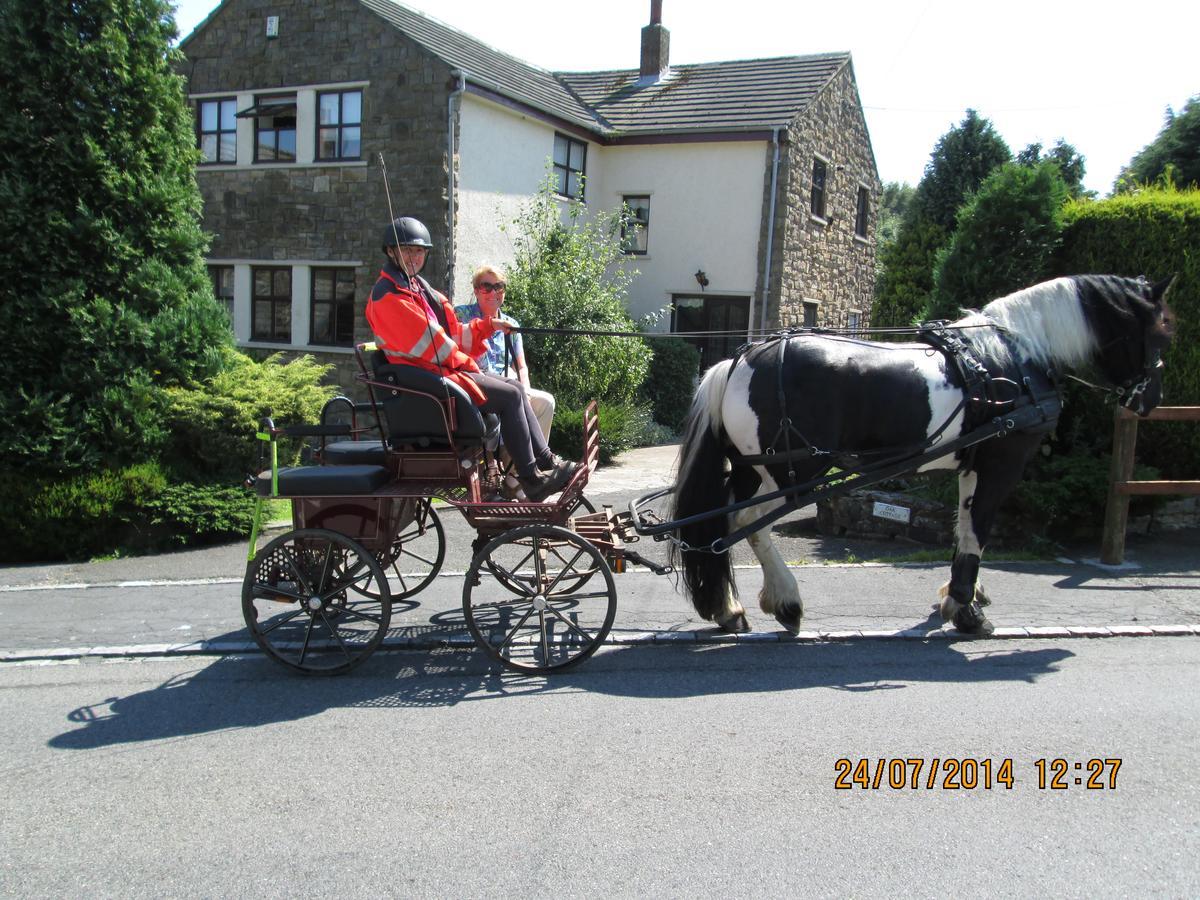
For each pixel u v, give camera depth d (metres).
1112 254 7.70
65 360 7.68
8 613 6.01
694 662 5.02
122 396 7.70
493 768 3.75
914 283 13.30
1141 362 5.46
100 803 3.49
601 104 19.45
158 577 6.91
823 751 3.87
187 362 8.41
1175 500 8.16
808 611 5.82
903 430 5.00
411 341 4.57
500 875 2.97
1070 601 5.96
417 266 4.80
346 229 15.21
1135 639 5.34
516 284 13.62
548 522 4.80
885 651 5.17
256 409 8.23
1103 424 7.68
